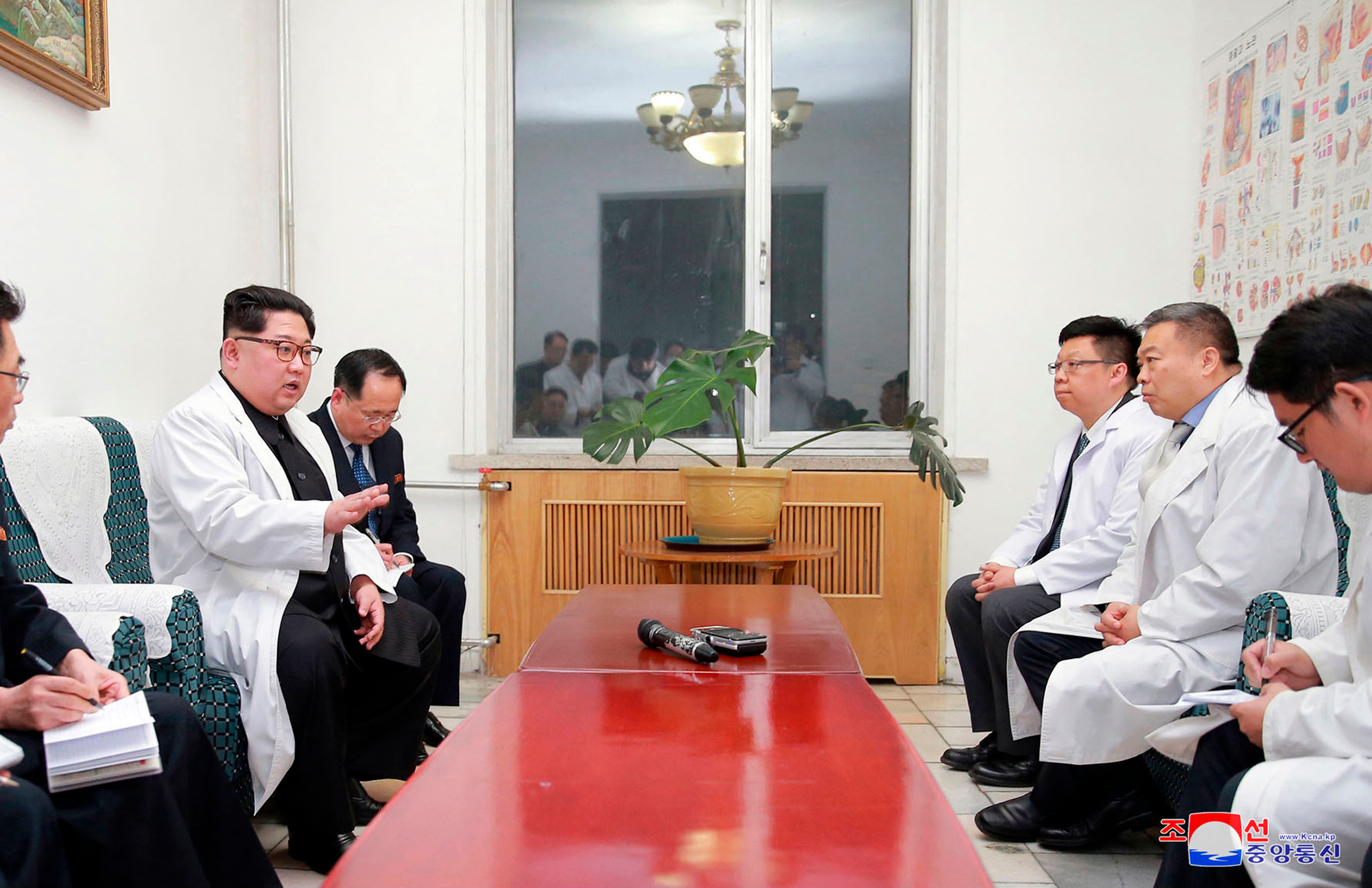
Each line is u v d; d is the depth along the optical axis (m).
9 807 1.23
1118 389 2.65
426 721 2.61
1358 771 1.23
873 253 3.88
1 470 2.00
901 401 3.88
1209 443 2.05
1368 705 1.29
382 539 3.05
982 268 3.63
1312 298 1.38
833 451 3.86
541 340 3.95
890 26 3.86
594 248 3.94
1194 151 3.52
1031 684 2.30
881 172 3.87
